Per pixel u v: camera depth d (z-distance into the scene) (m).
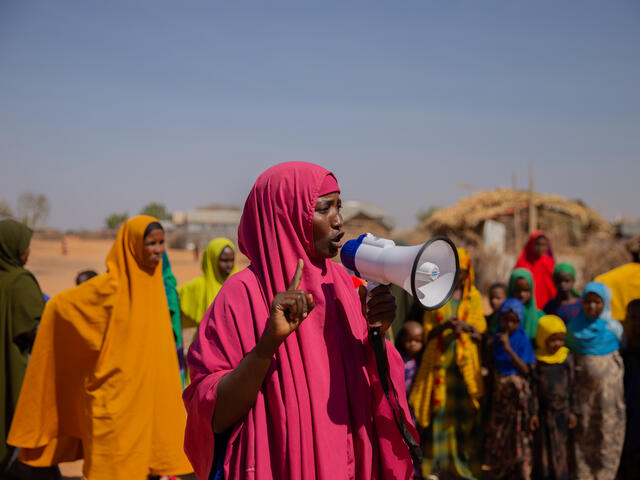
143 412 4.35
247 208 2.01
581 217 26.89
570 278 5.97
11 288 4.66
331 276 1.99
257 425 1.74
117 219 86.31
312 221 1.88
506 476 4.95
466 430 4.96
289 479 1.68
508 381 4.77
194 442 1.88
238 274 1.94
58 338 4.38
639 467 4.85
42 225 64.06
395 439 1.90
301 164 1.96
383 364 1.86
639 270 6.11
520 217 26.92
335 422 1.77
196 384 1.83
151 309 4.52
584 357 4.80
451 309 5.06
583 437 4.81
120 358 4.30
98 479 4.19
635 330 4.90
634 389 4.88
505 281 18.33
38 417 4.39
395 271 1.71
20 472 4.66
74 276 27.50
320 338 1.84
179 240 60.84
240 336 1.82
